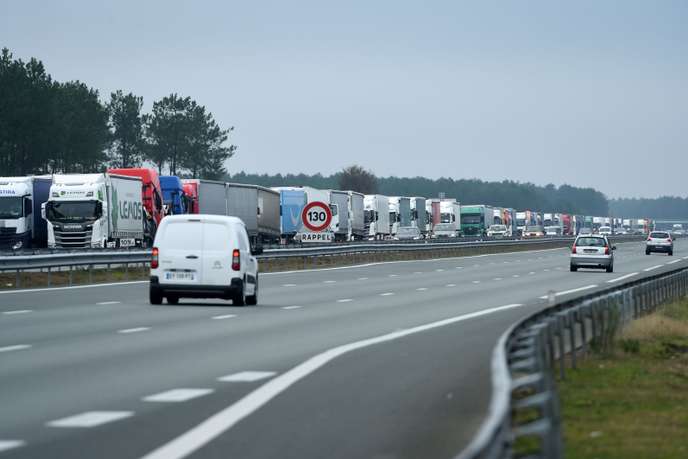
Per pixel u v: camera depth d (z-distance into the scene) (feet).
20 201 479.82
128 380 120.98
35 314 220.84
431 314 231.50
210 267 245.65
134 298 274.77
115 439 84.64
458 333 184.65
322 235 431.43
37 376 124.26
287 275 440.45
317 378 123.03
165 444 82.48
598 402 118.93
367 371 129.59
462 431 88.74
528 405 64.34
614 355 174.40
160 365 135.44
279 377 123.54
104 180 476.95
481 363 138.21
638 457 86.12
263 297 293.84
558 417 66.13
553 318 134.31
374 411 99.14
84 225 466.70
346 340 170.30
